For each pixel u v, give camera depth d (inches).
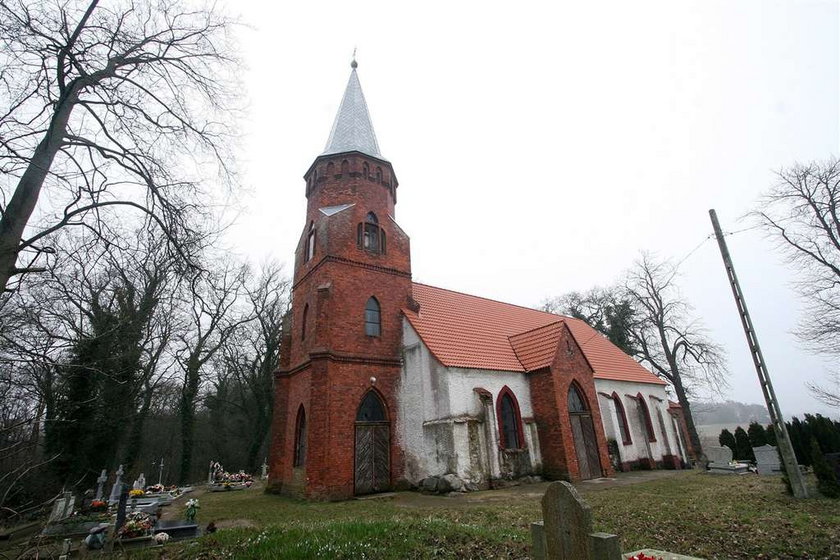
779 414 591.5
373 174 950.4
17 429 268.7
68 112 326.3
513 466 775.7
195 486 1204.5
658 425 1162.6
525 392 871.7
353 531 352.5
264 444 1631.4
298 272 943.0
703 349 1437.0
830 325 1000.9
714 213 704.4
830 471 554.3
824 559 312.0
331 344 756.0
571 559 217.6
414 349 824.3
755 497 557.3
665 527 413.7
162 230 355.3
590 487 731.4
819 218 1007.0
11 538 370.0
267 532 366.3
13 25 276.7
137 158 354.0
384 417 784.3
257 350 1631.4
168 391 1368.1
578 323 1393.9
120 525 468.4
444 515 490.9
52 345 318.3
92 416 799.7
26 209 293.4
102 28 317.1
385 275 879.7
